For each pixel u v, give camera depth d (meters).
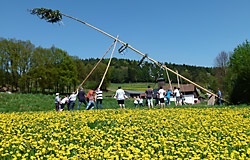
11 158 4.21
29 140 5.04
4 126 6.52
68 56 54.09
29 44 46.19
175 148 4.80
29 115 9.30
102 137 5.74
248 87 23.11
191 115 9.30
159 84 42.25
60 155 4.19
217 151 4.39
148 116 8.63
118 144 4.72
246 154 4.38
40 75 46.66
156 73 18.03
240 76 24.08
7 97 20.84
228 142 5.24
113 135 5.94
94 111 11.17
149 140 5.07
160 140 5.10
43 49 49.88
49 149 4.41
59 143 4.94
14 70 44.19
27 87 48.72
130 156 3.98
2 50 43.25
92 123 7.50
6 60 44.00
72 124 7.19
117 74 127.50
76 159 3.99
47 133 5.90
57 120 7.79
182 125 7.10
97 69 79.69
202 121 7.72
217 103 21.86
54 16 13.80
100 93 15.24
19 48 44.69
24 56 45.00
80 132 5.98
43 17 13.84
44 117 8.59
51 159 3.96
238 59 24.59
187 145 5.02
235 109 12.19
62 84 52.16
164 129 6.51
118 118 8.19
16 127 6.57
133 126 6.76
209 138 5.46
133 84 118.81
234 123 7.07
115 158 4.09
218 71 52.25
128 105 26.19
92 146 4.68
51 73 48.84
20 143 4.94
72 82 54.69
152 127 6.49
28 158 4.28
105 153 4.14
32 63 46.66
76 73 55.69
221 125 6.99
